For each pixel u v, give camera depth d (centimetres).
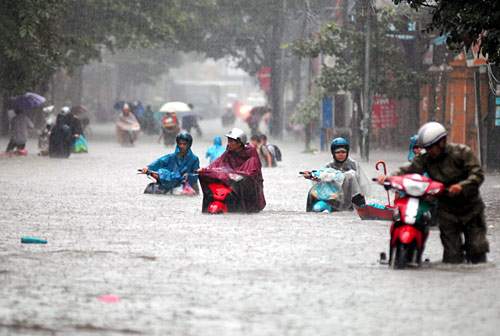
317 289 1600
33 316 1358
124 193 3622
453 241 1900
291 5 11119
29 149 7456
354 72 6794
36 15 6069
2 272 1747
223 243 2202
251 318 1362
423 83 6938
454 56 6650
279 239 2278
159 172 3569
